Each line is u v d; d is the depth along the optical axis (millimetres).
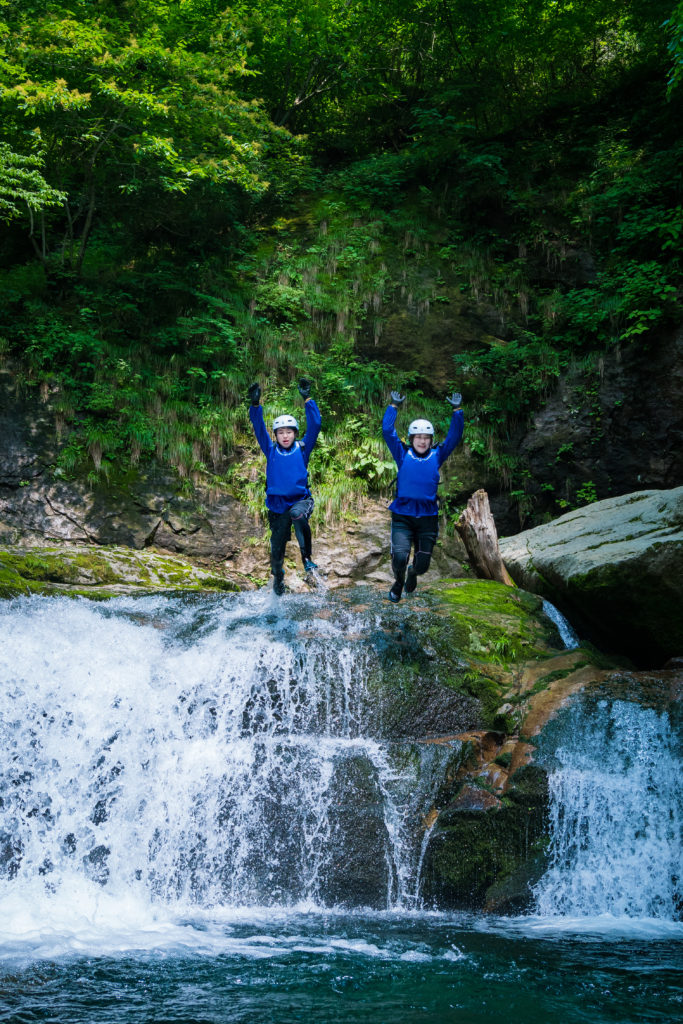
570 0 19641
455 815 6805
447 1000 4422
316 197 19562
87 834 6938
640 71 20016
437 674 7949
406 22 20531
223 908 6531
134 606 9109
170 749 7406
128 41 14234
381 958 5160
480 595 9453
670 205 17297
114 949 5285
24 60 13305
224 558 12922
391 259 17781
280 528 8094
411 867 6668
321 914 6332
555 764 7055
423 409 15633
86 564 10570
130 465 13188
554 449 15570
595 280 17391
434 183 19453
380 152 21422
